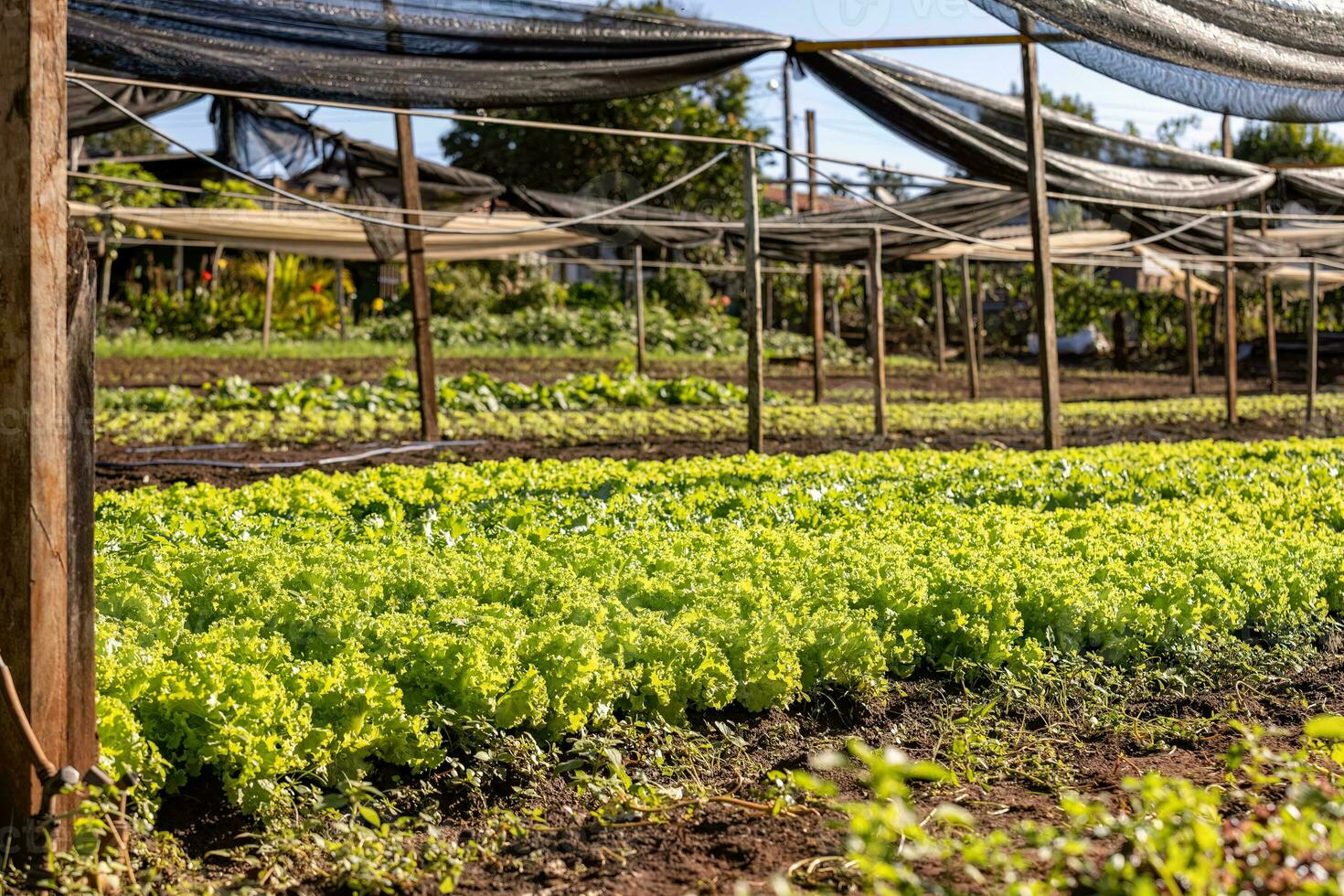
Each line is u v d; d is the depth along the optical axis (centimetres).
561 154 2969
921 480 915
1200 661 575
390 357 2684
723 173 2962
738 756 475
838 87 1088
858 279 3322
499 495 866
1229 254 1772
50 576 358
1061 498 887
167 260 3111
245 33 805
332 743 428
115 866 348
